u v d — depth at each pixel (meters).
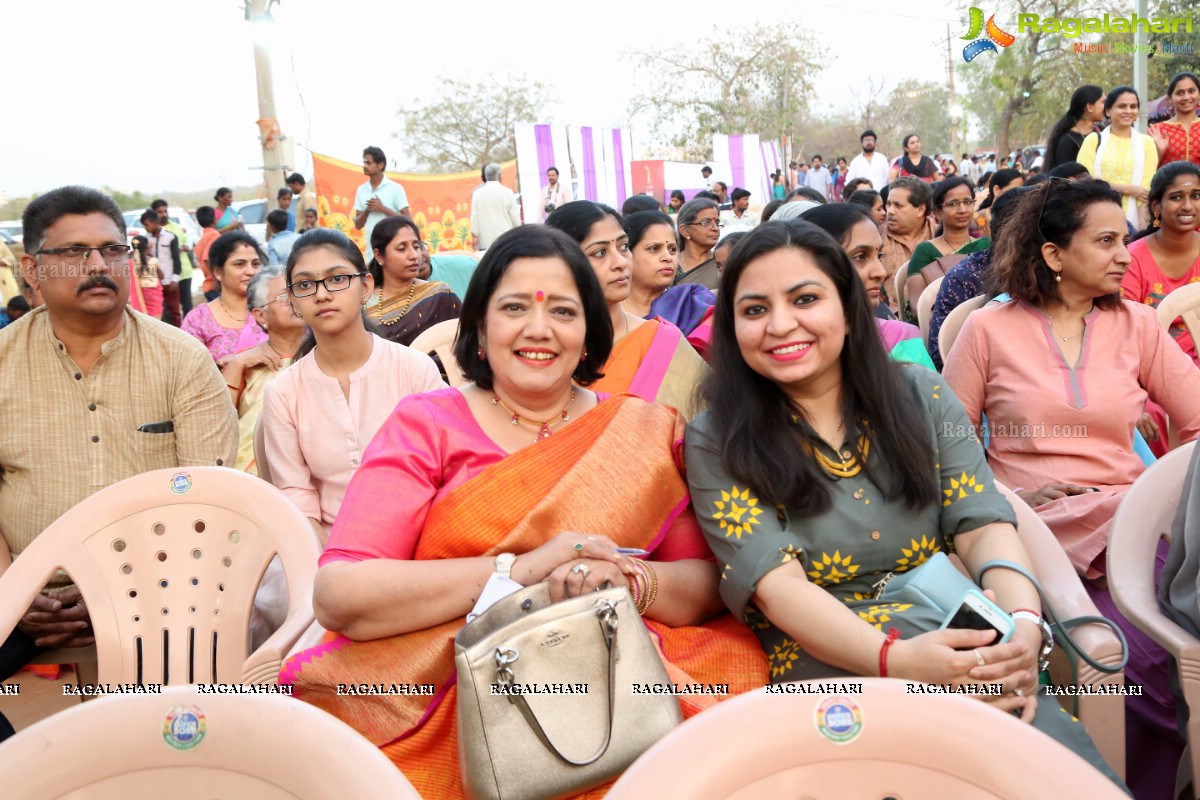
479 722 1.69
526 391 2.24
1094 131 8.05
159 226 13.20
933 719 1.15
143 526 2.40
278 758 1.17
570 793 1.71
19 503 2.92
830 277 2.16
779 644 2.21
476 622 1.81
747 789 1.16
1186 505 2.23
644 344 3.38
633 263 4.13
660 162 18.22
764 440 2.16
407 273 5.25
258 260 5.87
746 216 13.04
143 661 2.38
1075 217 3.02
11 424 2.89
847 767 1.17
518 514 2.13
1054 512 2.83
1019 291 3.18
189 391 3.04
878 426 2.19
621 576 2.01
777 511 2.20
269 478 3.53
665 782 1.12
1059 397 3.06
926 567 2.05
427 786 1.92
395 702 2.00
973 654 1.80
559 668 1.74
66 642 2.69
